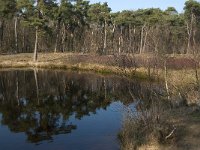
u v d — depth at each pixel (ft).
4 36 276.21
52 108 78.64
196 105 59.16
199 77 79.97
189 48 78.43
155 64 90.43
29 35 287.07
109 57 159.22
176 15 280.51
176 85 72.79
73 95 95.55
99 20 278.26
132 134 46.32
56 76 137.28
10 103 84.99
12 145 50.60
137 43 244.42
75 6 272.10
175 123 49.14
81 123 63.21
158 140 42.57
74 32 289.53
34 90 104.68
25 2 195.52
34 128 60.64
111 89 102.78
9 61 186.80
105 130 56.95
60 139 52.90
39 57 202.28
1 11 230.48
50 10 204.74
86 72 150.20
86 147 47.98
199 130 46.14
